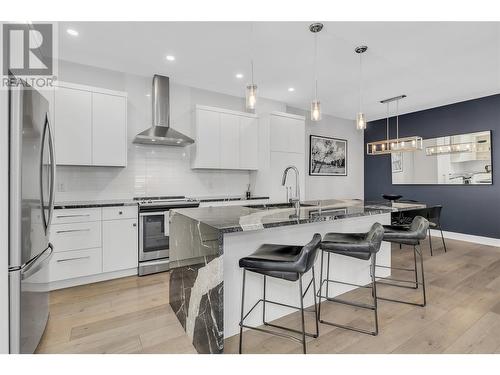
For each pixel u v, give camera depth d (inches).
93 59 130.8
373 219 115.9
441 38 112.6
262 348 69.7
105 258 118.8
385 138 252.1
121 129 133.3
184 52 124.6
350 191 259.8
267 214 80.9
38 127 68.1
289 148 184.4
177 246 88.8
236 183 186.7
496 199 182.7
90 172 138.1
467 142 196.1
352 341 73.1
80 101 123.3
